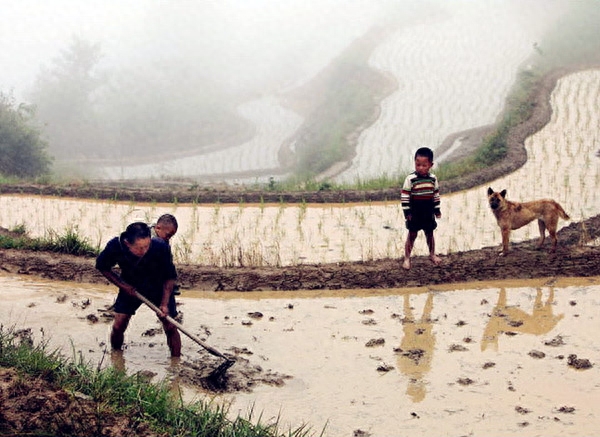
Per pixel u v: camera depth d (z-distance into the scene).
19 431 4.64
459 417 5.85
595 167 17.14
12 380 5.25
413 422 5.77
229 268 9.70
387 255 10.40
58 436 4.70
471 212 13.44
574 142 19.84
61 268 9.62
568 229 11.60
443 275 9.54
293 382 6.50
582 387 6.38
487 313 8.36
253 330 7.81
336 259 10.49
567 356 7.07
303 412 5.91
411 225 9.44
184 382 6.36
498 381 6.52
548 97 25.64
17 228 11.87
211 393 6.20
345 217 13.51
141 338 7.39
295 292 9.20
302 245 11.37
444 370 6.77
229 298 8.98
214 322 8.04
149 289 6.69
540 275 9.69
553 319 8.13
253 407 5.47
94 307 8.34
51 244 10.36
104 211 14.30
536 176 16.47
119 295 6.80
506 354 7.14
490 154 18.50
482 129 30.33
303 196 15.46
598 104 24.39
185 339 7.43
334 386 6.43
